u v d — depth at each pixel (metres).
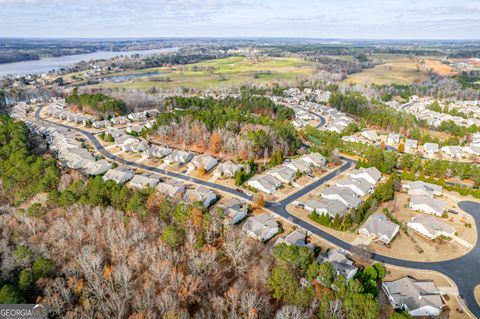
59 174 99.44
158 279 57.88
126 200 83.69
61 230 71.12
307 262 60.94
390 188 92.62
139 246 66.56
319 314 52.00
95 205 81.44
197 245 67.25
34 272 58.94
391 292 60.34
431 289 60.47
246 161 120.81
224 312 54.41
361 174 108.44
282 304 57.38
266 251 71.38
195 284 56.72
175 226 73.62
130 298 55.62
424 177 106.06
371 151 120.38
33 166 97.62
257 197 94.38
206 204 89.81
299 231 78.44
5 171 99.88
